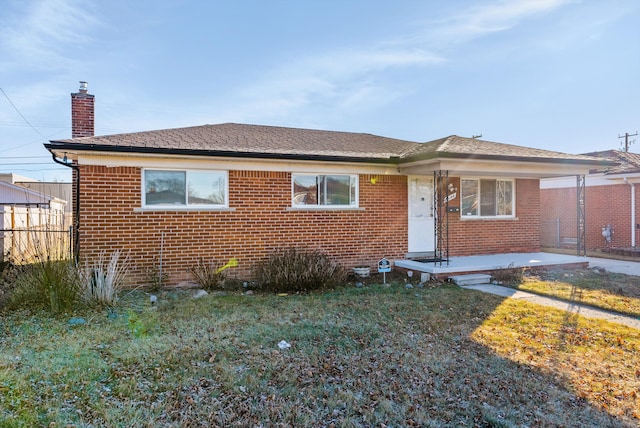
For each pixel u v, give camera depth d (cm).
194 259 942
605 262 1326
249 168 991
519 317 691
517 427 354
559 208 1825
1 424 318
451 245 1234
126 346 511
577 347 555
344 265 1089
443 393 414
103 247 871
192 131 1170
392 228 1153
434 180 1138
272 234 1014
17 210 1370
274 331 586
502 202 1314
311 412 369
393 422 358
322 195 1072
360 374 451
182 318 655
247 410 368
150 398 383
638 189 1548
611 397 414
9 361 450
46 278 700
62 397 374
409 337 576
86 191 860
